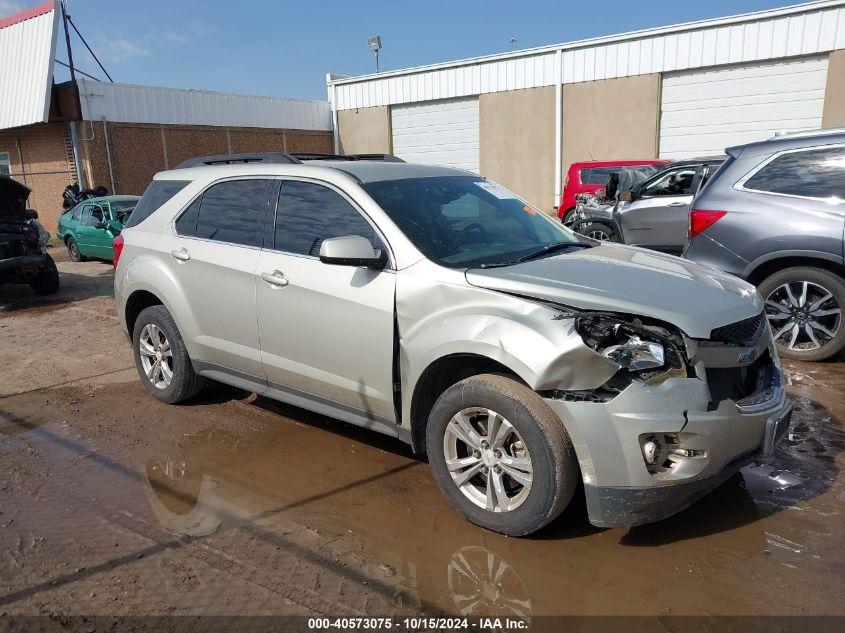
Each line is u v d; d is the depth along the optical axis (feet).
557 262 12.55
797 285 19.38
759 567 10.29
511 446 11.09
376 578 10.31
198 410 17.70
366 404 13.14
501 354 10.65
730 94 57.77
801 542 10.92
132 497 13.10
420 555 10.89
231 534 11.66
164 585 10.25
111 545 11.39
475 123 73.46
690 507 12.16
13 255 34.27
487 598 9.77
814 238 18.47
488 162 72.54
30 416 17.67
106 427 16.71
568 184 51.29
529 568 10.45
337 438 15.72
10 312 32.04
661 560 10.55
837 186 18.51
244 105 78.89
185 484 13.58
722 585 9.89
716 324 10.49
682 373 10.24
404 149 80.12
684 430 9.93
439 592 9.94
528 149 69.36
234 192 15.78
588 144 65.26
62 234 50.42
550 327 10.43
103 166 67.56
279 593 10.00
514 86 69.05
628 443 9.95
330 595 9.93
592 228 39.04
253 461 14.58
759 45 55.42
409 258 12.39
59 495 13.24
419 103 77.61
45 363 22.68
